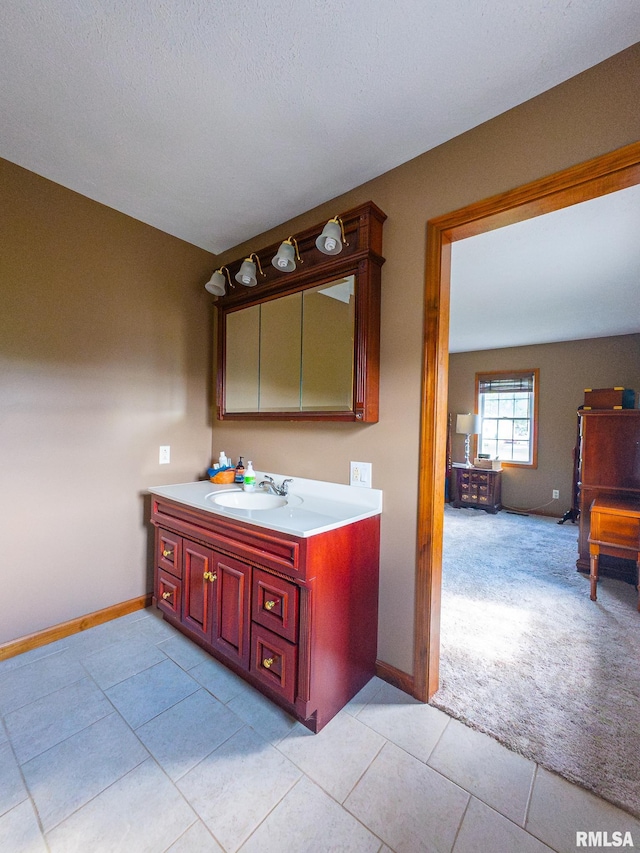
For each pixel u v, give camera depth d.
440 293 1.63
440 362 1.65
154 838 1.09
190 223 2.31
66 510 2.05
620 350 4.87
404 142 1.62
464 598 2.70
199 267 2.63
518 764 1.35
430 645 1.66
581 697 1.70
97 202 2.11
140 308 2.33
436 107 1.43
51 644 1.99
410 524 1.71
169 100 1.41
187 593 1.98
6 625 1.86
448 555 3.62
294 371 2.09
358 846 1.08
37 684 1.70
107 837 1.09
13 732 1.44
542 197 1.37
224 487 2.33
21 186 1.85
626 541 2.60
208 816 1.16
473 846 1.09
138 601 2.35
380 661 1.81
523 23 1.11
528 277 3.00
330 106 1.43
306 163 1.75
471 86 1.33
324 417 1.90
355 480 1.89
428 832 1.12
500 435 5.79
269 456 2.33
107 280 2.17
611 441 3.15
